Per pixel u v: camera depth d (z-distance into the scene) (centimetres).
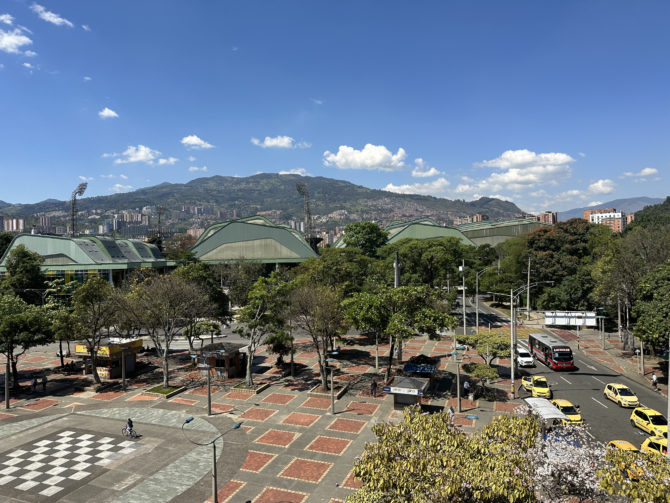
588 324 7219
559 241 9775
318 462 3103
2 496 2698
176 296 5125
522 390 4666
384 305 4691
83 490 2767
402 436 1880
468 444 1920
